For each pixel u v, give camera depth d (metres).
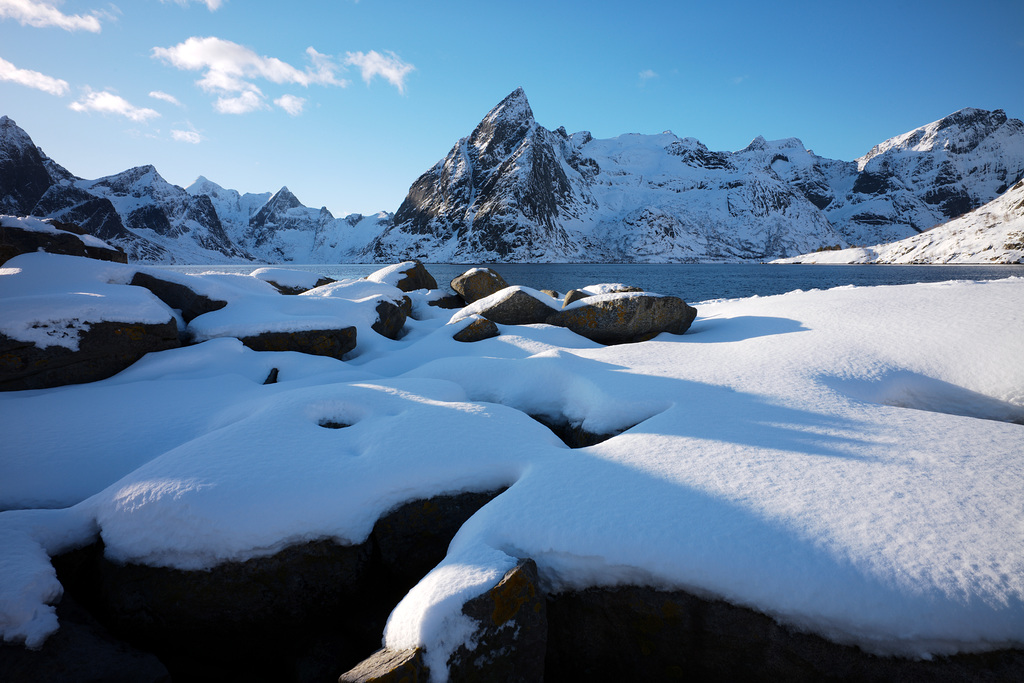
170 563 4.02
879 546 3.59
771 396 7.01
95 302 8.57
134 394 7.45
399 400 6.55
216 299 11.31
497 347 11.05
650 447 5.30
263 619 4.10
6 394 7.40
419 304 16.97
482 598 3.41
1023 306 9.67
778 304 13.30
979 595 3.23
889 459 4.82
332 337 10.64
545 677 4.04
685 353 9.66
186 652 4.09
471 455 5.09
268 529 4.11
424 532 4.62
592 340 12.09
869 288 13.69
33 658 3.29
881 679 3.23
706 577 3.58
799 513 3.96
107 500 4.39
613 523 3.99
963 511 3.90
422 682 3.15
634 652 3.79
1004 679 3.05
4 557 3.73
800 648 3.37
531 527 4.08
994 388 7.64
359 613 4.28
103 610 4.07
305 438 5.34
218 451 4.89
